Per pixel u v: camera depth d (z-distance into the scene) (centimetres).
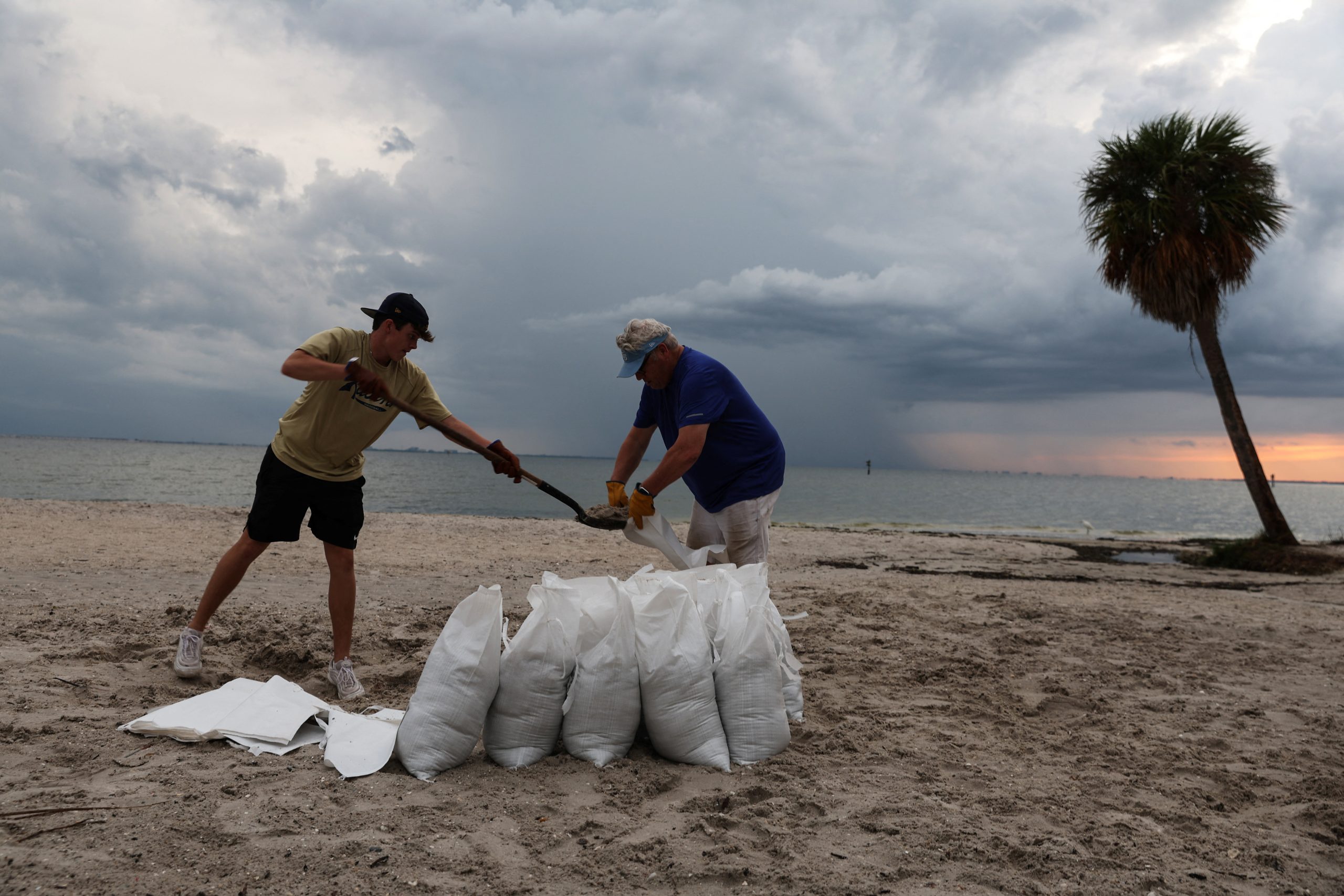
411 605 631
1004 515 3394
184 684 385
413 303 394
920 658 510
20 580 641
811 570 1058
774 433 425
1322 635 671
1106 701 435
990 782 309
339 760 289
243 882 204
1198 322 1473
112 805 241
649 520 400
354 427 385
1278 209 1409
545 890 211
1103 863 241
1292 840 271
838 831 257
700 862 229
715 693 327
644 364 411
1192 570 1305
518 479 422
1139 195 1459
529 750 305
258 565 816
